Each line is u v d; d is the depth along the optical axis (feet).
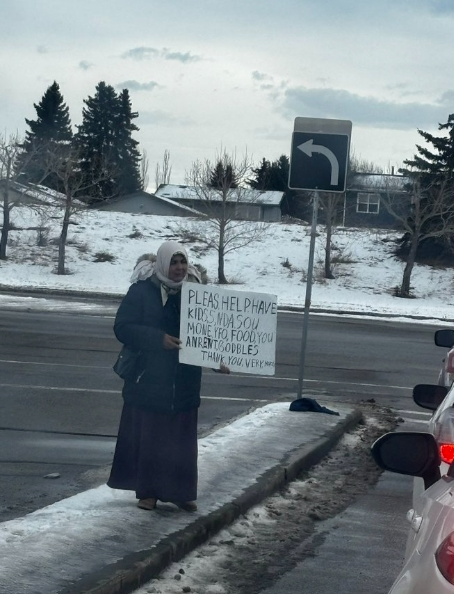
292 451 29.53
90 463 28.78
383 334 84.99
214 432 32.48
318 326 89.51
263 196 237.25
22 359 53.01
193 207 226.79
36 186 159.63
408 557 10.29
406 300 139.54
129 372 21.38
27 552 18.16
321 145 35.88
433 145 156.76
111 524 20.39
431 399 21.52
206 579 19.11
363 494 27.12
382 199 160.76
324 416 36.32
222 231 142.92
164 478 21.56
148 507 21.80
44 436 32.78
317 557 21.17
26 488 25.35
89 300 105.70
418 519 10.61
